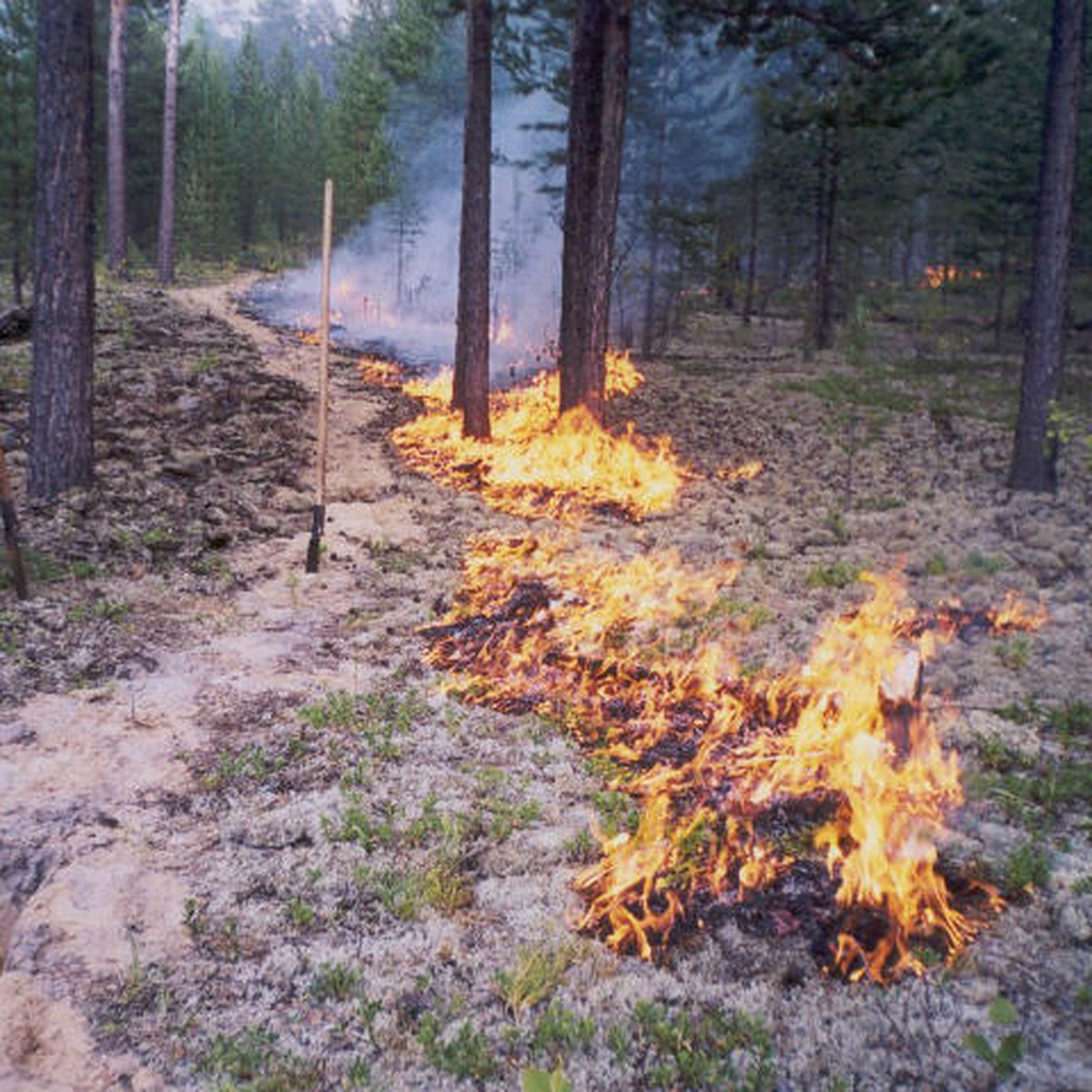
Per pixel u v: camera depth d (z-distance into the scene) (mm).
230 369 17297
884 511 12266
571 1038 3562
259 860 4676
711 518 11648
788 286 32250
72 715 6070
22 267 29219
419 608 8398
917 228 35844
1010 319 33781
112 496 10430
